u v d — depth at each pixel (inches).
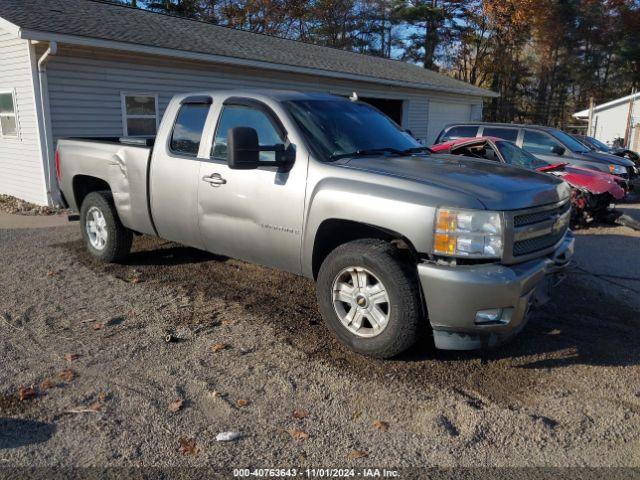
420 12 1706.4
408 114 853.8
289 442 121.5
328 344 168.9
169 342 169.0
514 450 120.3
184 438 122.0
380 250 151.6
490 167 175.0
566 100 1964.8
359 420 130.0
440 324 144.8
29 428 124.7
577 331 184.5
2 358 157.3
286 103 182.5
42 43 399.5
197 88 523.8
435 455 118.1
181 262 254.4
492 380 149.6
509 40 1742.1
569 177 369.1
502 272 139.6
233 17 1403.8
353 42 1770.4
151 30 517.3
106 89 449.4
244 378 147.9
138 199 221.3
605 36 1878.7
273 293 213.8
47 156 419.2
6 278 229.3
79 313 191.5
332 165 163.9
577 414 134.3
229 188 184.4
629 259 281.9
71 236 314.0
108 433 123.3
